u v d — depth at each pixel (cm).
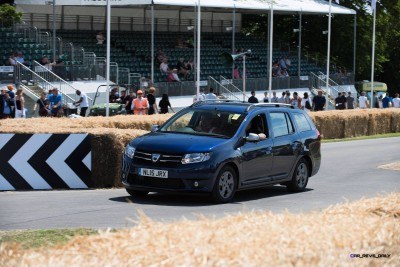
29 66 7169
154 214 2419
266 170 2970
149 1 7706
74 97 6925
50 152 3139
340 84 10656
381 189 3309
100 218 2298
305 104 8275
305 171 3212
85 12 9044
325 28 12575
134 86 7556
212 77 8469
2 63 7194
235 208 2625
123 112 6362
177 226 1138
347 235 1116
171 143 2755
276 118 3081
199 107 3008
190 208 2602
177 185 2702
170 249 991
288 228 1145
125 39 9181
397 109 7850
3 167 3098
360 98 9694
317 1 10412
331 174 3944
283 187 3338
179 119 2967
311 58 11131
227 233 1098
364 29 12962
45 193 2988
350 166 4375
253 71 10044
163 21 9938
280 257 984
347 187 3372
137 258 961
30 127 3244
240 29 11075
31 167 3127
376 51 13425
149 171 2731
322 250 1031
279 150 3033
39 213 2400
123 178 2811
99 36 8775
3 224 2164
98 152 3172
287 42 12625
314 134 3275
